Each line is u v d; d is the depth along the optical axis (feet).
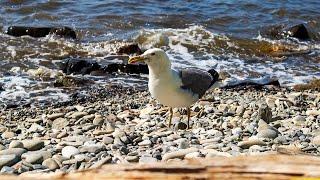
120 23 84.53
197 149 29.22
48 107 51.29
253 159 10.96
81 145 31.48
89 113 45.55
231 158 11.25
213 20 88.38
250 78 64.03
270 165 10.75
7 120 46.26
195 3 94.73
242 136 33.91
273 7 95.14
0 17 84.74
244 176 10.55
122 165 11.01
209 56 73.05
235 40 79.25
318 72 67.51
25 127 40.75
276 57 73.41
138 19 86.43
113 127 37.37
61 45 73.00
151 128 36.96
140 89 58.34
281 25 87.61
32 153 28.89
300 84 61.26
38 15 86.48
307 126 37.45
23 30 75.51
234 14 91.15
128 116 42.45
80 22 84.28
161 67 32.48
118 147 31.07
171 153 28.32
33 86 57.77
